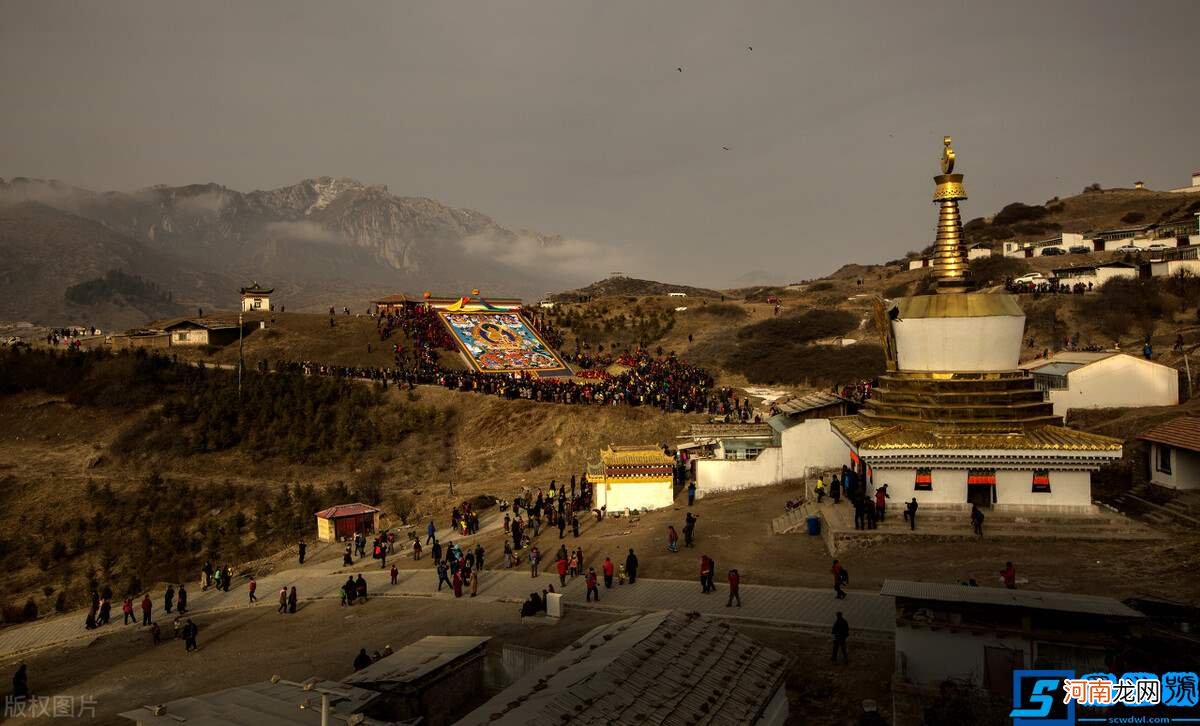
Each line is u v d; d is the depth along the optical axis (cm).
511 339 11525
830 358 9838
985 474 4025
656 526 4909
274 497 6988
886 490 4125
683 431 7500
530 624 3459
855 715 2294
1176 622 2045
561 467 7506
